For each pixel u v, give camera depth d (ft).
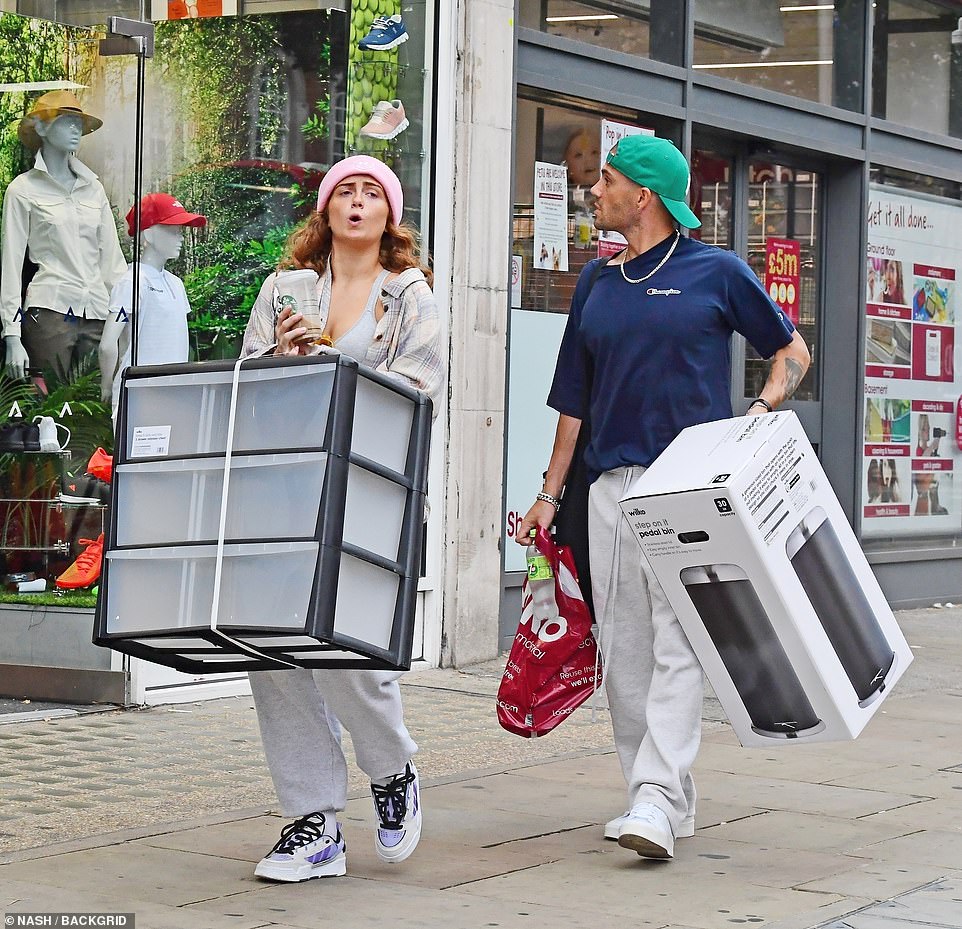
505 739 27.89
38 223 30.63
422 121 34.58
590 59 38.96
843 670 19.04
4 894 17.37
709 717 30.76
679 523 18.63
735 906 17.42
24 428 30.50
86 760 25.23
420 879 18.42
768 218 46.47
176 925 16.34
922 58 51.16
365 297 18.11
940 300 52.08
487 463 35.68
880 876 18.80
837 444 48.73
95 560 29.96
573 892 17.93
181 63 31.01
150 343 30.58
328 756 18.45
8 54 30.68
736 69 44.11
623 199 20.21
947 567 52.39
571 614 20.51
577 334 20.72
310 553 15.74
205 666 17.62
